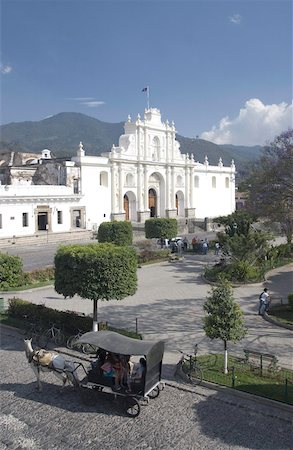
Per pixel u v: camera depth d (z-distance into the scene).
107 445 11.77
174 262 42.19
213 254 47.59
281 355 17.97
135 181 71.38
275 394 14.09
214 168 88.19
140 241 53.94
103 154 68.88
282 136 39.94
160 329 21.55
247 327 21.80
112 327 21.45
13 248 49.03
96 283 18.38
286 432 12.20
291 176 38.84
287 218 41.59
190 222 75.81
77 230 60.62
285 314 23.64
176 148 79.12
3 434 12.38
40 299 27.50
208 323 15.96
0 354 18.33
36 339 19.48
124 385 13.54
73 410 13.66
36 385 15.40
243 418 12.98
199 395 14.47
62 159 64.94
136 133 71.00
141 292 29.53
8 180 64.06
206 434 12.16
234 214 44.88
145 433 12.30
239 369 16.23
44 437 12.20
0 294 28.75
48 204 58.38
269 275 34.94
